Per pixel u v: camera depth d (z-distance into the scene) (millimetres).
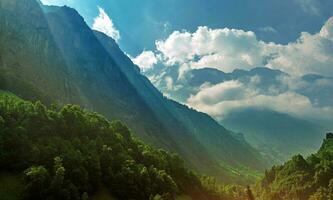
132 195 189375
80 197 165125
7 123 177125
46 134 186750
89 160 180500
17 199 146625
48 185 153250
